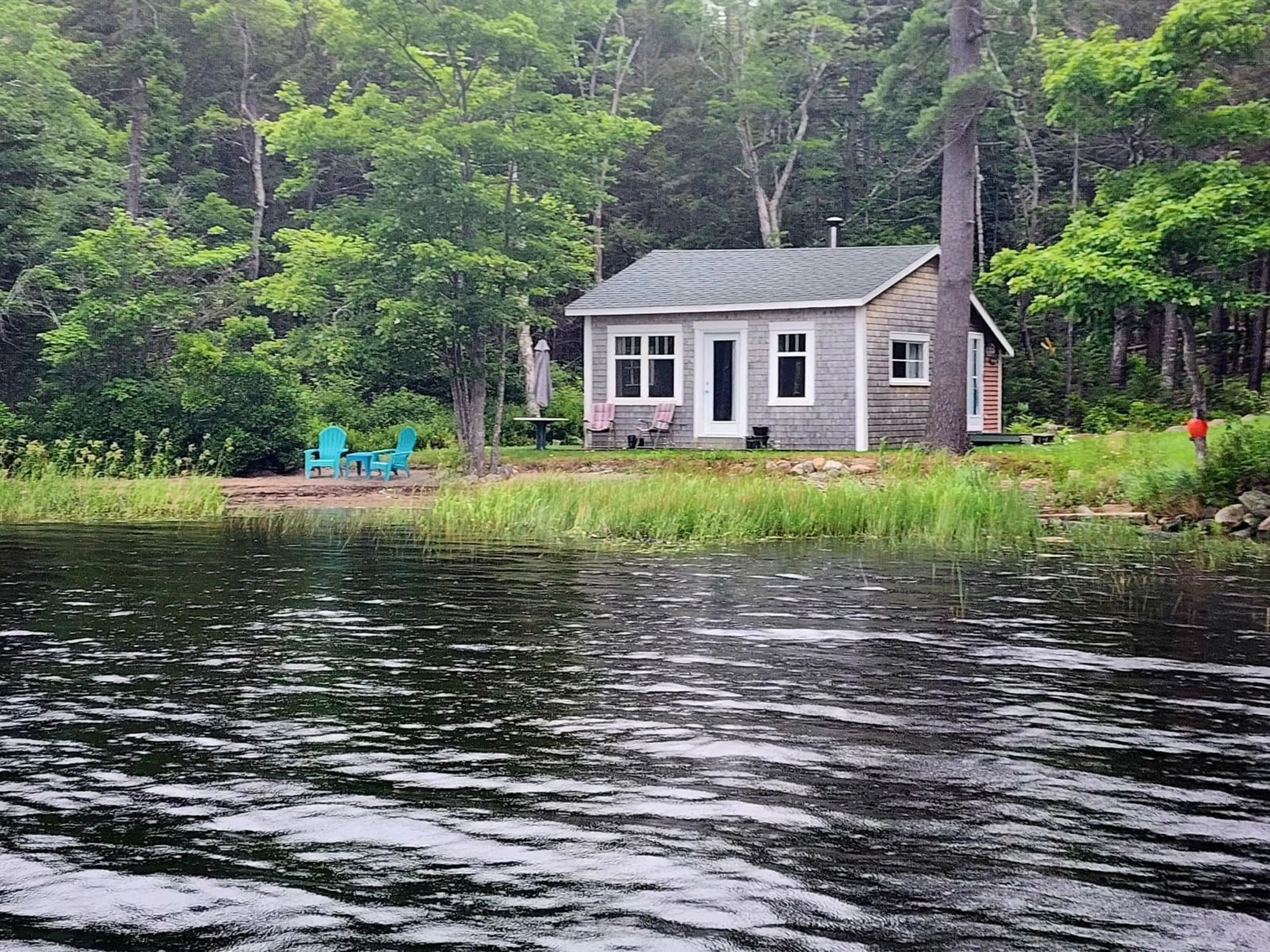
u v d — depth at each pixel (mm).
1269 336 42188
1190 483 17766
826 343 26812
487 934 4070
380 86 45594
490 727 6641
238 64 47375
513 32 23219
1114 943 3977
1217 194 18562
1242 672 7902
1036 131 44312
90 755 6109
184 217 40469
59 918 4238
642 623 9766
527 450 28969
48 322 31609
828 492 17188
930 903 4293
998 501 16875
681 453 25953
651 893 4395
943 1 27094
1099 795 5461
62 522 18703
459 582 12078
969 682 7656
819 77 48344
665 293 28625
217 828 5082
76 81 40312
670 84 51062
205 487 20859
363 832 5031
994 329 31234
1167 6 39000
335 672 7957
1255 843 4871
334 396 34062
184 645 8852
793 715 6852
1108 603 10617
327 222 24438
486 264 23344
